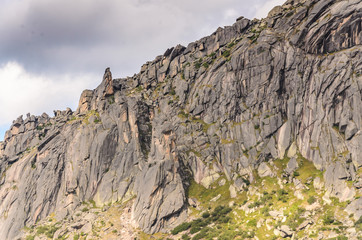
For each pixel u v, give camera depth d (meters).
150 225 108.69
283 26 130.12
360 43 102.38
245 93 129.62
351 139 94.31
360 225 75.38
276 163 111.88
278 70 122.56
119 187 131.25
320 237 78.25
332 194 89.75
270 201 98.62
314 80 109.38
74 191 139.62
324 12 114.12
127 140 140.12
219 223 101.19
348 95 98.50
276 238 85.12
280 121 118.31
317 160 102.25
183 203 113.12
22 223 142.50
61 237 117.50
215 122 137.00
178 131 141.50
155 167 117.56
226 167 123.00
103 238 107.88
